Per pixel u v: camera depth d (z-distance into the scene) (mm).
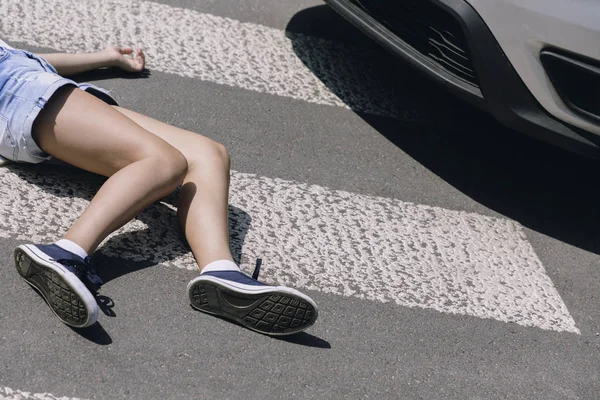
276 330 2906
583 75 3480
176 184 3051
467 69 3736
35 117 3035
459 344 3137
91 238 2826
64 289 2652
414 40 3916
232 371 2787
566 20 3416
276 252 3334
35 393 2561
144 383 2672
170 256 3180
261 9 5062
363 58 4852
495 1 3533
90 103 3072
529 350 3193
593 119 3541
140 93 4074
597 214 4078
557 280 3602
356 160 4035
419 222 3729
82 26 4426
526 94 3639
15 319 2781
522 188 4137
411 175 4031
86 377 2648
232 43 4656
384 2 4000
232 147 3896
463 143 4359
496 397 2953
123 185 2908
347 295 3219
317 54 4773
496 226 3834
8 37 4168
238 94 4266
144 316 2908
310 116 4258
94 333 2801
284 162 3893
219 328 2934
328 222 3580
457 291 3385
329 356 2939
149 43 4449
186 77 4273
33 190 3326
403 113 4473
